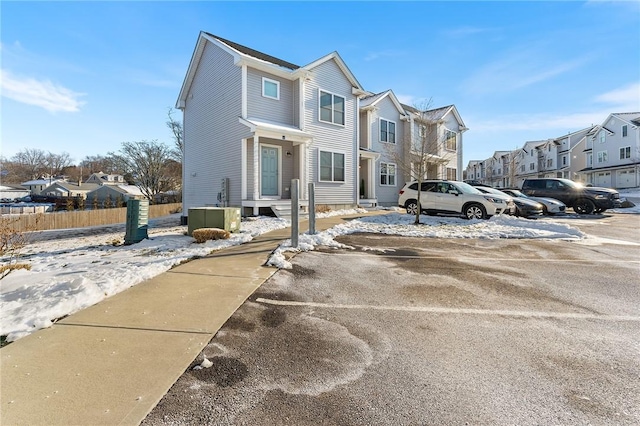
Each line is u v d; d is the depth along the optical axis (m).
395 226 10.80
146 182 38.41
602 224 12.05
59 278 4.73
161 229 13.74
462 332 3.14
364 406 2.07
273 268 5.38
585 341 2.96
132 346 2.79
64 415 1.94
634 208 19.03
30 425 1.85
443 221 11.80
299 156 14.62
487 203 12.00
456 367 2.52
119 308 3.63
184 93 17.36
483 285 4.65
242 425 1.89
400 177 22.36
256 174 12.79
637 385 2.30
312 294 4.20
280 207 13.34
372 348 2.82
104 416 1.94
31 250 8.31
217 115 14.88
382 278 4.96
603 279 4.95
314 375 2.41
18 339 2.88
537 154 50.91
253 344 2.87
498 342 2.94
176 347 2.79
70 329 3.10
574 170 42.69
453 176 25.64
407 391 2.22
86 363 2.52
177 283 4.57
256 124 12.46
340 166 16.44
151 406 2.04
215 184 15.09
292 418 1.95
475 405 2.08
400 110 22.31
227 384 2.29
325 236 8.18
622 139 34.75
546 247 7.49
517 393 2.20
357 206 17.20
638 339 3.01
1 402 2.04
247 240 7.87
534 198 15.88
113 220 23.34
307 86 14.93
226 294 4.13
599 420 1.95
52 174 80.75
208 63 15.49
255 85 13.69
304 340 2.96
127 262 5.94
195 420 1.92
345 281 4.78
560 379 2.37
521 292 4.34
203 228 8.41
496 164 62.56
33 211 36.41
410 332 3.14
